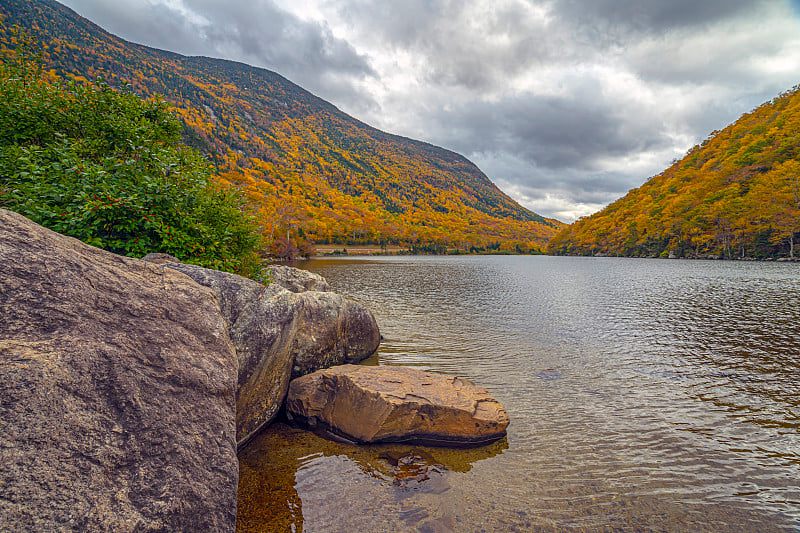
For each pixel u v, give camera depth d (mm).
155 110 12008
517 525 4922
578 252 192000
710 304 24844
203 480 3328
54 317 3164
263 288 7309
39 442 2523
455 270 70000
